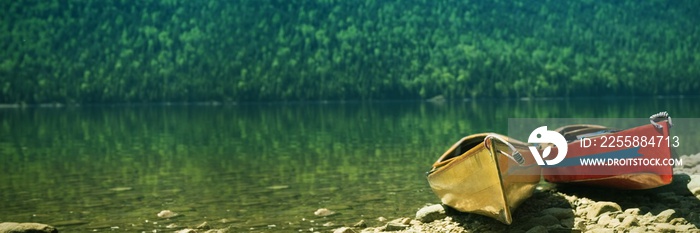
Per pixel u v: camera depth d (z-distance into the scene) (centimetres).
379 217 1861
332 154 3684
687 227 1448
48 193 2405
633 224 1480
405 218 1761
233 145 4484
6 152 4191
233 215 1944
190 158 3647
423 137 4916
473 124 6888
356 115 9894
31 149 4400
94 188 2520
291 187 2447
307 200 2159
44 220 1925
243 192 2358
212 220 1880
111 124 8050
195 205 2120
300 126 6838
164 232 1741
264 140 4900
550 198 1762
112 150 4250
